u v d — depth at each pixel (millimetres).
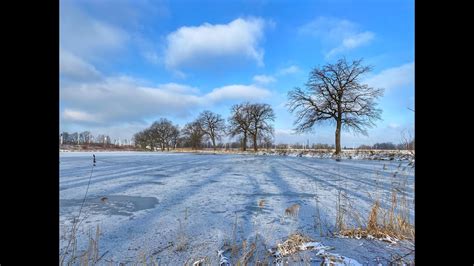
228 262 2490
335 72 25000
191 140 55188
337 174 10023
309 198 5527
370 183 7512
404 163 15008
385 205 4551
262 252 2750
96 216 4191
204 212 4426
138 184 7508
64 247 2926
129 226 3680
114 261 2586
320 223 3676
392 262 2340
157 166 14039
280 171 11445
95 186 7117
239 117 44656
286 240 2965
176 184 7520
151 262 2457
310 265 2299
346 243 2953
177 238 3191
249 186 7145
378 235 3164
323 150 29578
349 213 3838
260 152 36750
